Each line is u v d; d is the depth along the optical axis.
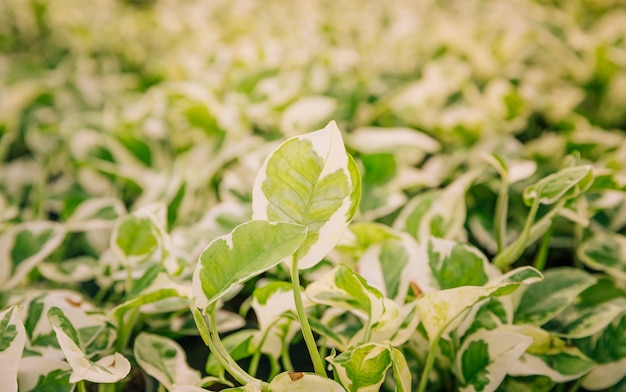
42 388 0.45
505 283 0.42
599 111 1.06
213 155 0.87
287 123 0.89
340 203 0.40
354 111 1.01
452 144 0.93
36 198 0.74
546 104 0.95
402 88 1.05
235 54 1.24
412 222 0.60
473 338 0.47
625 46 1.13
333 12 1.69
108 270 0.61
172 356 0.51
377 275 0.51
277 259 0.37
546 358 0.49
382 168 0.72
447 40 1.23
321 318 0.55
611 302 0.52
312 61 1.16
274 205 0.40
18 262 0.57
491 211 0.77
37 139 1.00
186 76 1.23
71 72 1.34
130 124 0.91
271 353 0.51
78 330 0.49
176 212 0.70
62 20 1.63
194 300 0.39
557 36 1.17
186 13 1.68
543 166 0.80
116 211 0.66
